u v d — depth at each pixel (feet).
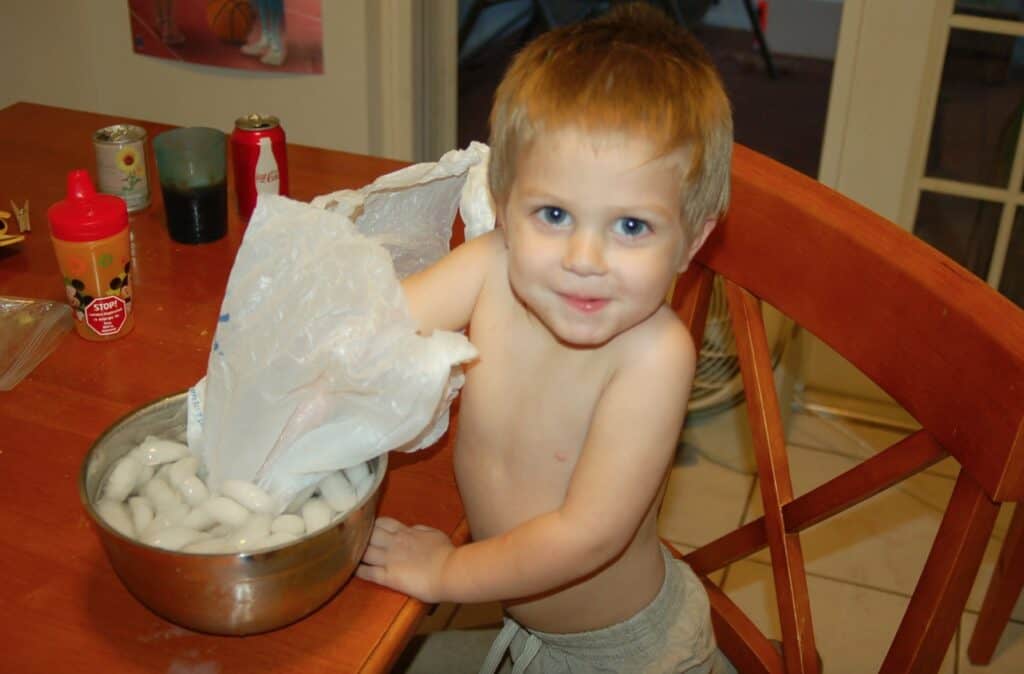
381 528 2.42
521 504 2.71
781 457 3.00
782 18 14.28
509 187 2.34
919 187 6.74
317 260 2.20
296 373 2.18
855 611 5.71
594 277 2.19
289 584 2.05
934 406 2.38
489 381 2.68
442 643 3.26
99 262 2.94
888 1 6.23
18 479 2.49
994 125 6.49
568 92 2.18
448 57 7.92
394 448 2.25
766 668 3.14
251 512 2.20
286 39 7.27
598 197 2.16
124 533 2.08
